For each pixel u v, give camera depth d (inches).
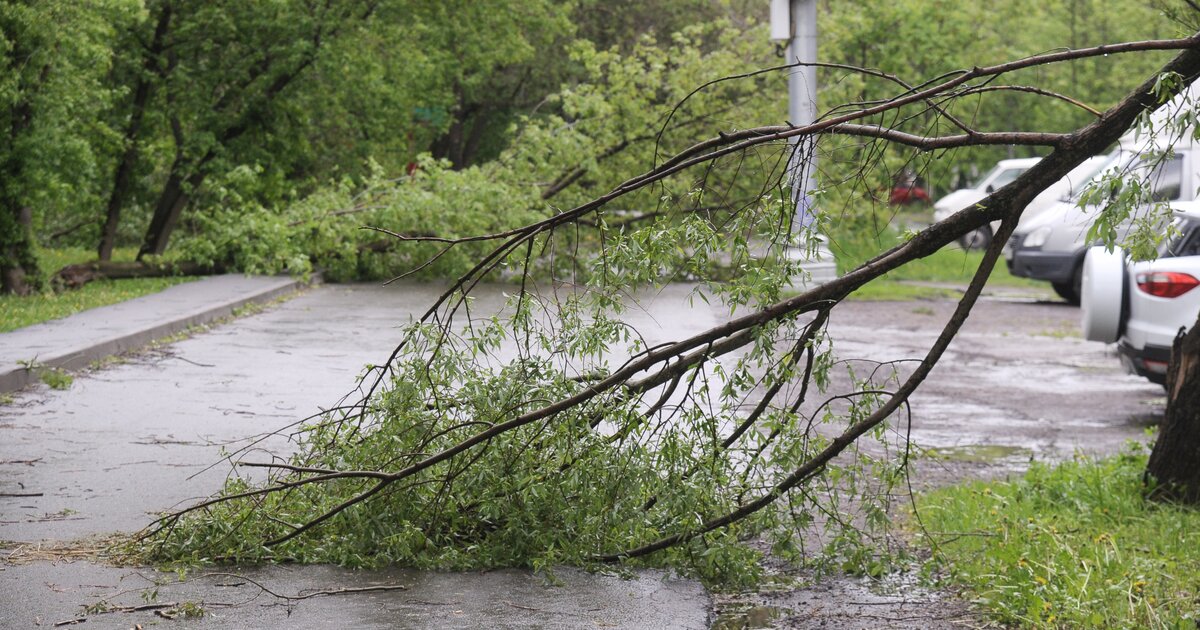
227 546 280.1
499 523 287.9
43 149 843.4
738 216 275.4
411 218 997.2
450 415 309.0
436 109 1705.2
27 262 877.2
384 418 296.5
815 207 269.4
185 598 249.9
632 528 279.7
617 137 1077.8
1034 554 289.7
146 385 532.1
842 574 286.4
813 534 323.9
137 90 1125.7
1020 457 437.1
